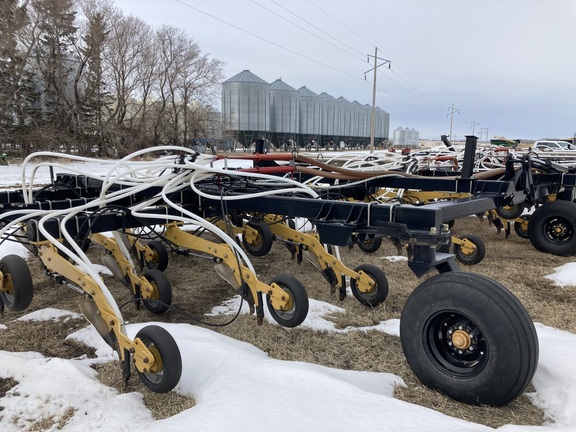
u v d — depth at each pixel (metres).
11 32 29.27
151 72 38.72
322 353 3.49
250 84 45.06
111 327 3.03
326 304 4.48
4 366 3.15
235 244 3.61
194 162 4.14
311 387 2.61
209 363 3.05
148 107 41.91
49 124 32.31
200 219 3.60
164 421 2.38
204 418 2.29
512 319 2.45
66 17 33.56
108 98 37.50
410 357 2.91
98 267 5.96
